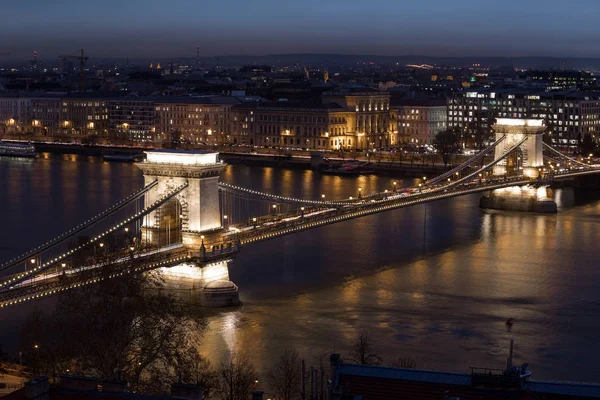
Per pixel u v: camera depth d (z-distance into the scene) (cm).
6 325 17700
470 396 8800
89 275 16688
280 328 18350
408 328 18525
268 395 14000
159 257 19975
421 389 8906
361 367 9244
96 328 13212
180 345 14188
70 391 8912
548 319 19438
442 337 17975
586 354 17138
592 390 8881
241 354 16600
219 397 13288
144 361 13250
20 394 8888
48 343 13838
